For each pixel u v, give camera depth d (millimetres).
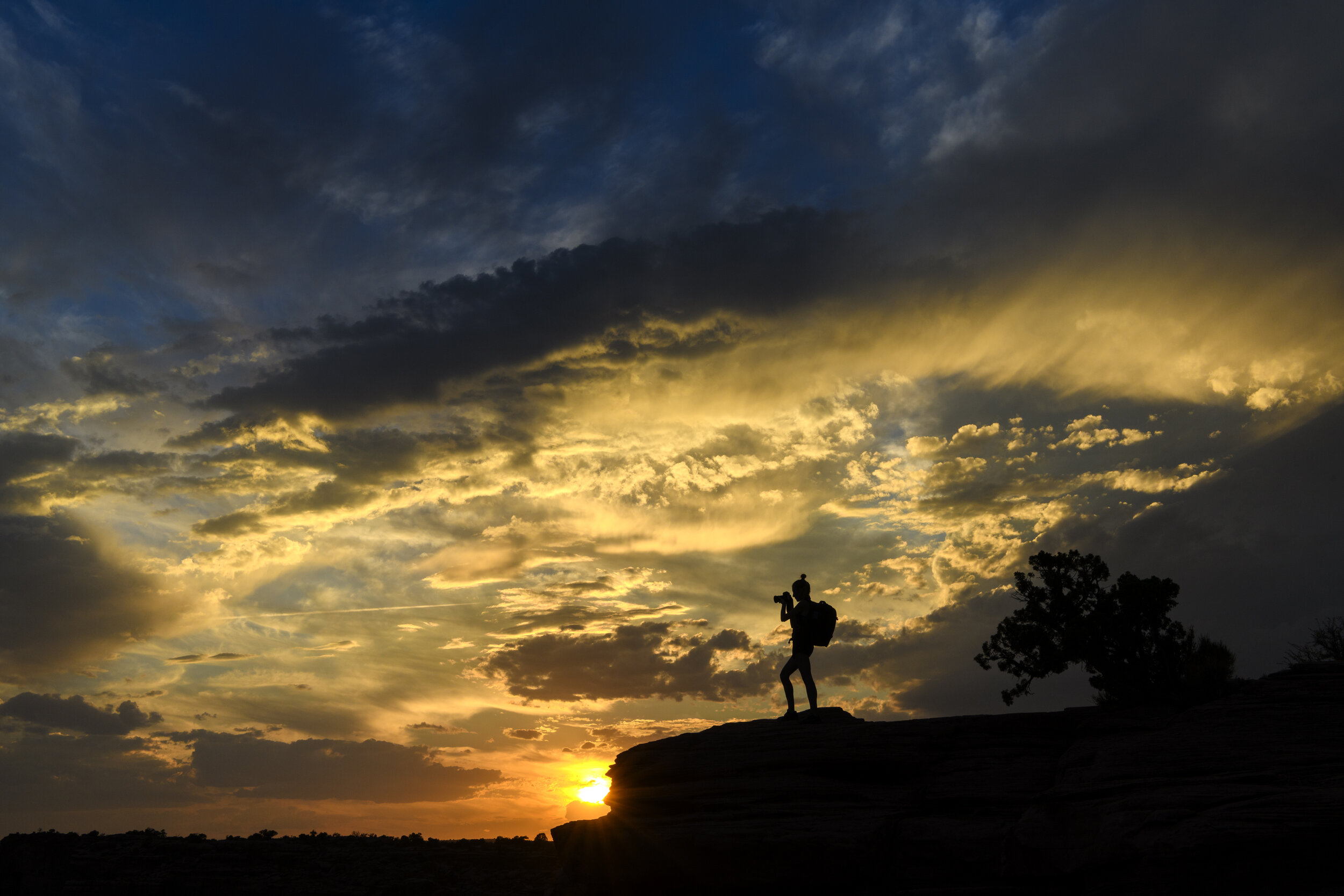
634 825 13180
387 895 56219
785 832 12039
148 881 57594
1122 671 17297
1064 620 18656
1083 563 19016
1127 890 9070
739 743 14773
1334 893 7789
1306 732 10914
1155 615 17531
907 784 13281
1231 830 8406
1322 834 8172
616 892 13180
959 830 11523
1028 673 19094
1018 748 13609
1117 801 9766
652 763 14836
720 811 13289
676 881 12656
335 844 68375
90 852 62625
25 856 60500
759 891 12086
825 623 16031
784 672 16109
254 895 55594
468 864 65750
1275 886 8211
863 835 11641
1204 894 8492
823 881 11648
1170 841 8672
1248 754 10375
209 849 62906
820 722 15375
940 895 10875
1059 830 10172
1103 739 12414
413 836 73688
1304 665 14055
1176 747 10852
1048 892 10219
